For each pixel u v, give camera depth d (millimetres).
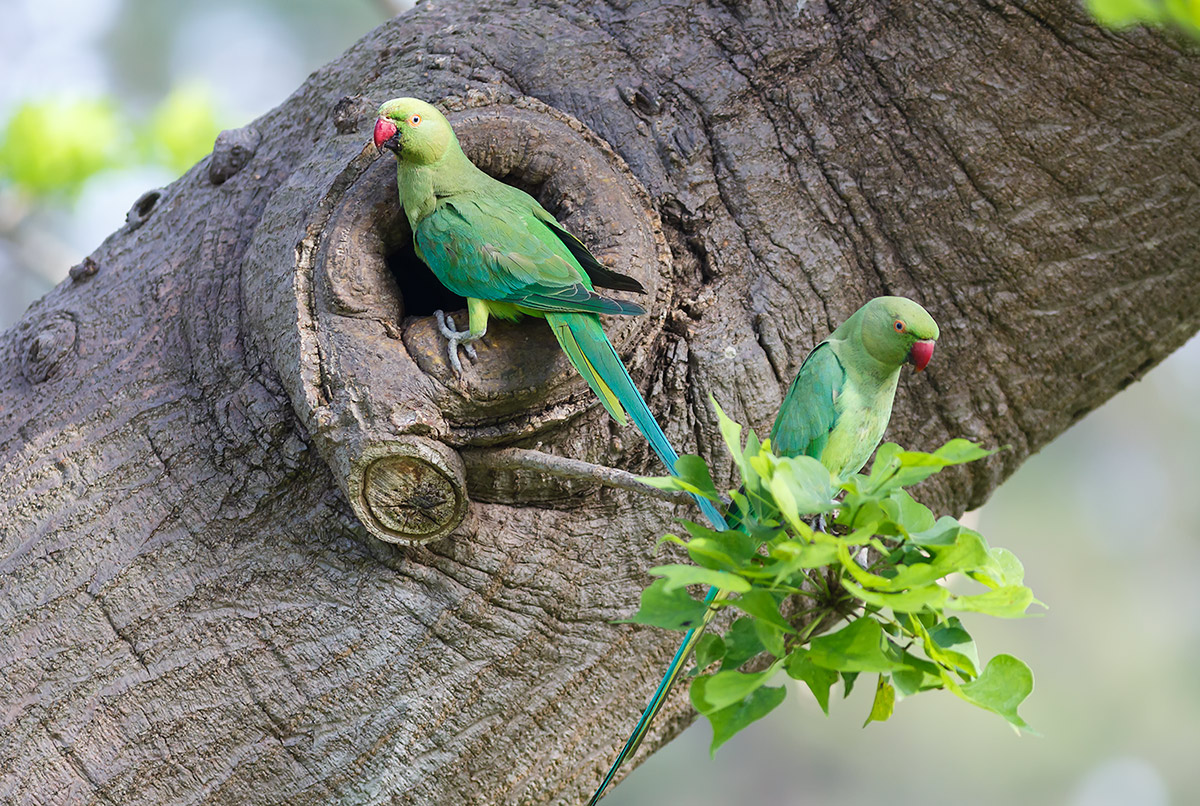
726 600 4672
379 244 6652
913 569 4316
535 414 6516
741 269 7172
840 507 4523
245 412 6766
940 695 27266
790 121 7312
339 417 6250
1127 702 26719
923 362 6625
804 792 27375
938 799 26797
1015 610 4457
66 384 7109
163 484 6758
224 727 6496
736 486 7012
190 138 15156
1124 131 7211
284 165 7652
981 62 7141
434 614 6648
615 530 6906
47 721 6426
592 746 7070
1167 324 7746
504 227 6371
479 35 7527
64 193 15188
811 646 4480
